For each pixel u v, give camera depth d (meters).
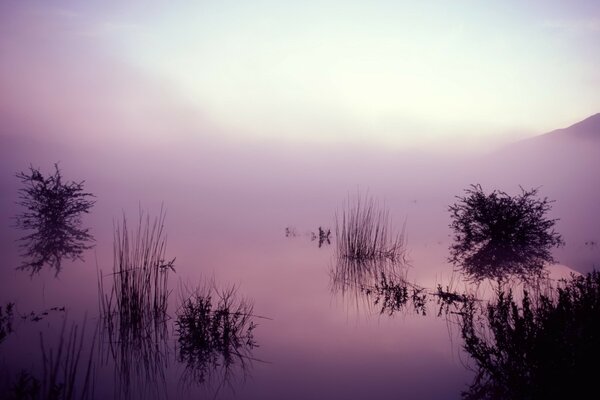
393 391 4.62
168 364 5.39
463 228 12.58
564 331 4.13
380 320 7.13
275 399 4.45
